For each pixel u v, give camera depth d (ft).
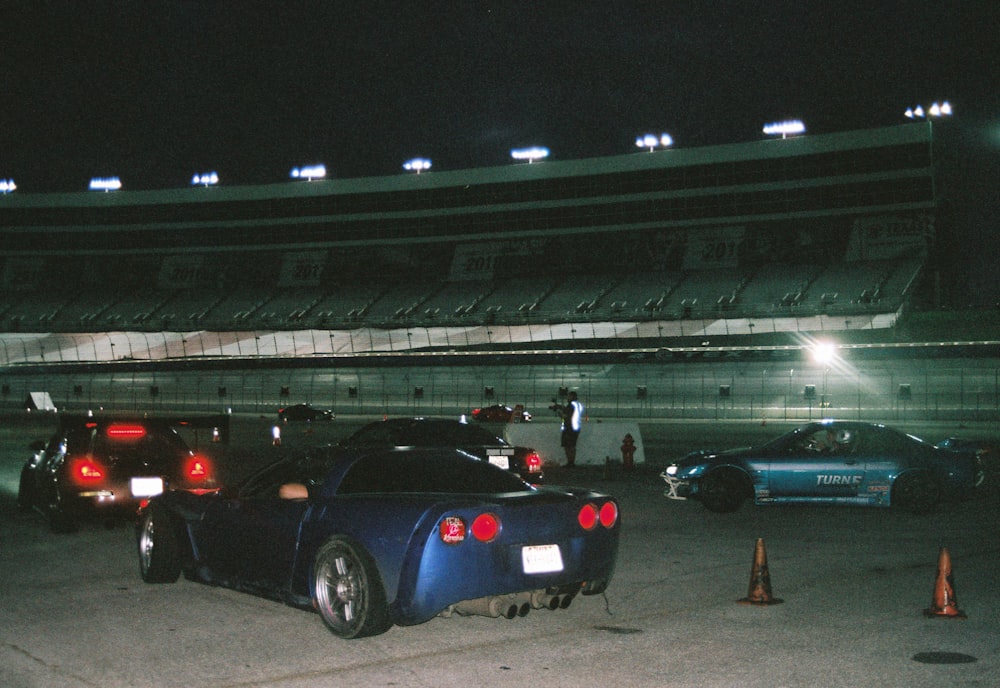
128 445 40.42
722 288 232.73
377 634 21.79
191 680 19.29
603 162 261.85
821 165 237.45
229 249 298.56
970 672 19.33
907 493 44.06
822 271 229.25
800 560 32.73
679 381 195.11
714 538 38.04
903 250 227.40
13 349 274.77
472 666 20.17
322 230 291.58
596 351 206.49
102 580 29.68
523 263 270.87
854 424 45.75
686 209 253.44
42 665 20.34
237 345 258.98
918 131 226.17
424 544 20.95
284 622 24.08
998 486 56.13
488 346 232.73
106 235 307.37
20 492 47.06
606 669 19.86
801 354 187.62
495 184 274.16
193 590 28.12
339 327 257.55
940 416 163.32
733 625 23.50
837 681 18.83
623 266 261.24
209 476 40.96
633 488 57.21
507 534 21.58
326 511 22.91
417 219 283.59
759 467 44.91
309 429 139.44
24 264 310.45
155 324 275.59
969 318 196.24
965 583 28.40
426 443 44.06
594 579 23.22
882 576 29.63
